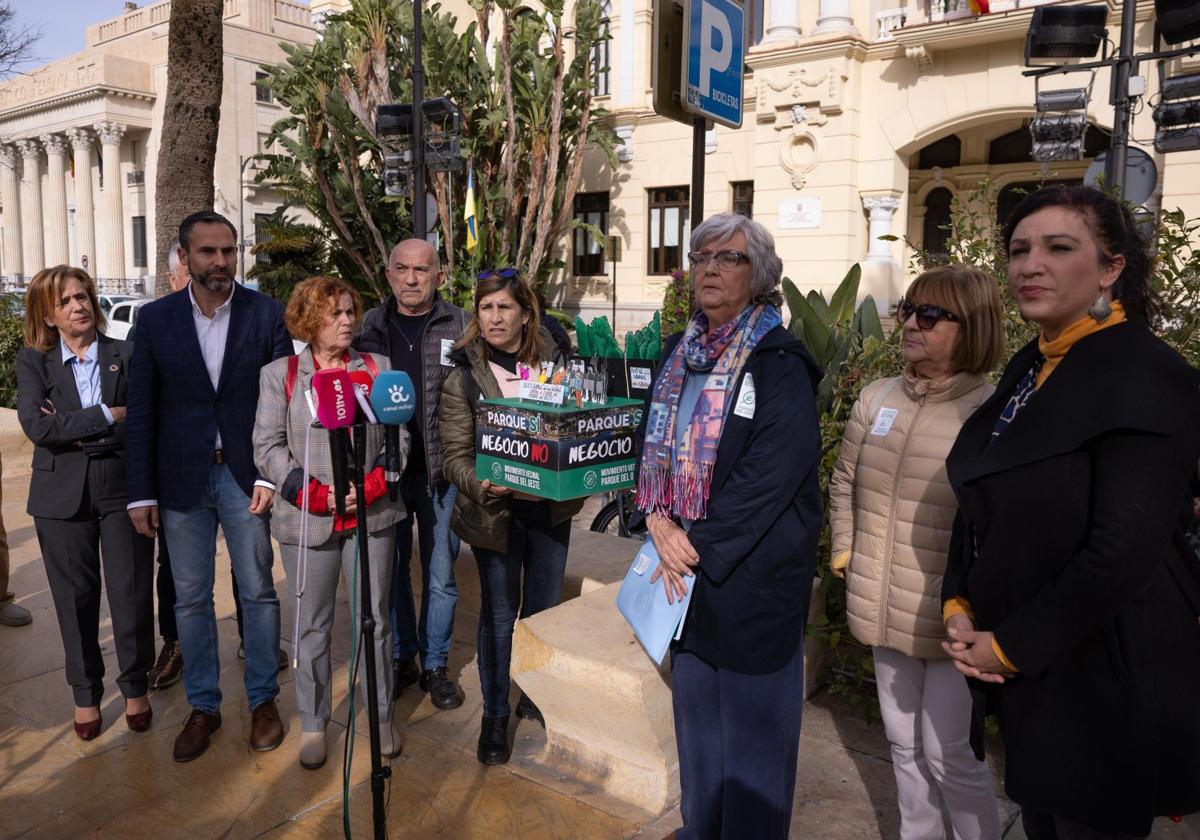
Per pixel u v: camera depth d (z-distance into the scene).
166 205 7.86
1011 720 1.82
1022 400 1.89
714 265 2.27
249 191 39.00
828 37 15.27
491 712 3.30
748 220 2.32
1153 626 1.71
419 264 3.74
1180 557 1.77
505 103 15.35
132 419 3.29
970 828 2.38
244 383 3.37
